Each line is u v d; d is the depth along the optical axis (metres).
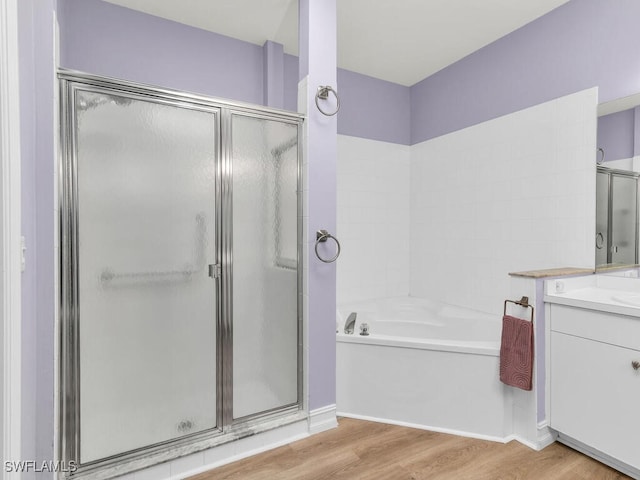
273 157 1.94
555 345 1.84
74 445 1.49
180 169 1.70
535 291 1.84
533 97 2.47
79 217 1.49
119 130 1.56
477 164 2.87
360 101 3.25
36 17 1.36
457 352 1.98
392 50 2.88
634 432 1.53
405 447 1.86
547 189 2.40
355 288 3.23
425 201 3.36
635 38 1.96
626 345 1.55
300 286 2.04
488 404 1.93
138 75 2.37
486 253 2.80
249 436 1.81
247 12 2.39
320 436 1.97
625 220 2.00
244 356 1.87
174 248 1.69
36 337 1.36
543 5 2.31
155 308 1.65
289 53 2.93
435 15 2.43
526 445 1.87
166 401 1.68
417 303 3.21
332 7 2.04
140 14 2.38
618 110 2.04
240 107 1.84
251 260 1.89
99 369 1.54
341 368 2.21
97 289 1.53
